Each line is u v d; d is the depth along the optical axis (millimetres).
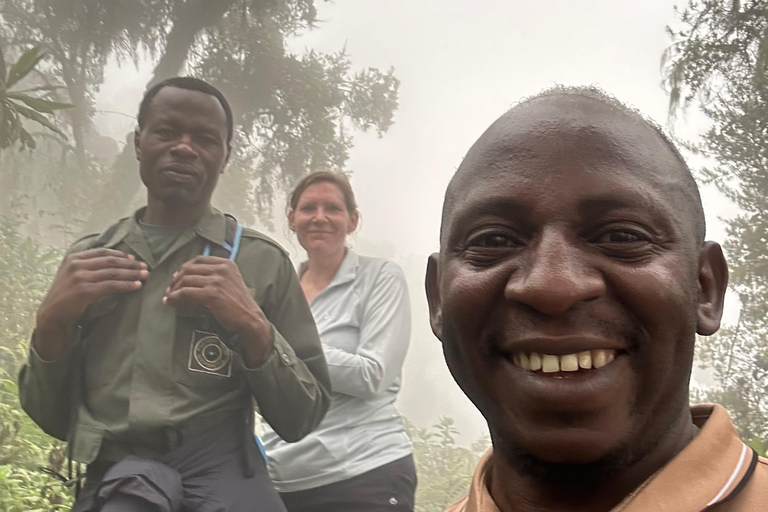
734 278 6340
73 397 2557
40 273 6777
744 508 996
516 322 1021
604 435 972
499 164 1089
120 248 2676
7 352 5098
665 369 999
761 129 6449
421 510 5938
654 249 1012
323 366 2814
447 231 1205
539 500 1065
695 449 1025
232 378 2549
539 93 1208
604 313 983
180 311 2537
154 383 2473
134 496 2230
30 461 3764
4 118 3777
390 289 3438
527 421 1002
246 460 2508
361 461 3172
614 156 1030
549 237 1011
